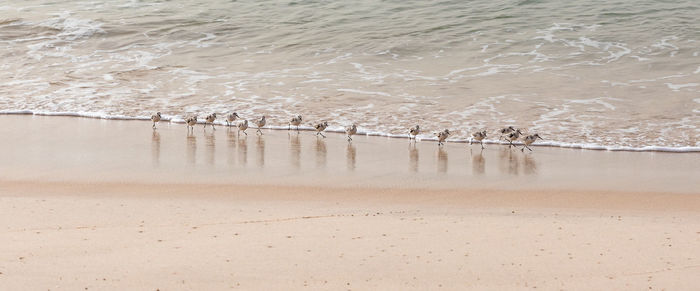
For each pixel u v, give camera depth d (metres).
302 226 13.61
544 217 14.42
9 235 12.94
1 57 31.53
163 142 21.58
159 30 34.78
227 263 11.54
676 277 10.91
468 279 10.94
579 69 28.52
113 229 13.34
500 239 12.80
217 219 14.09
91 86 27.78
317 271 11.23
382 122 23.45
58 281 10.77
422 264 11.55
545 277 10.98
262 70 29.38
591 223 13.91
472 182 17.53
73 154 20.00
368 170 18.66
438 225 13.72
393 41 32.28
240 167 18.86
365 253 12.05
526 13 35.00
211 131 23.06
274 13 36.34
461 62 29.80
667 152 20.44
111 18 36.31
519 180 17.73
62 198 15.68
